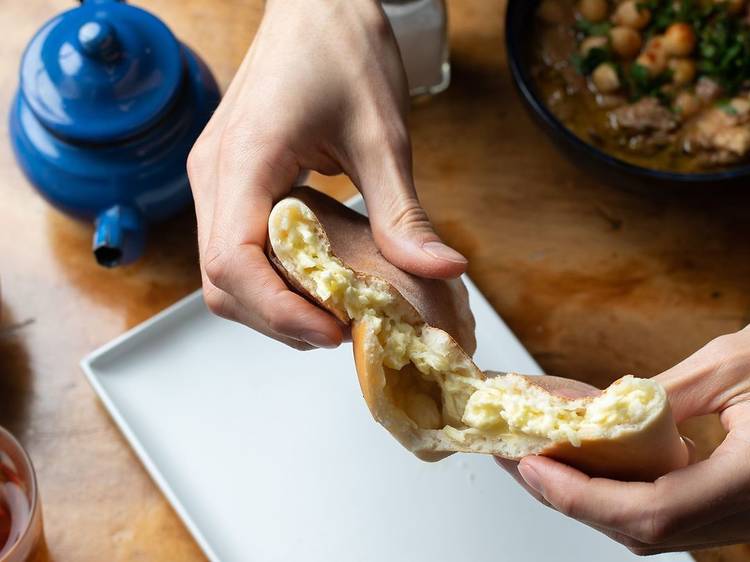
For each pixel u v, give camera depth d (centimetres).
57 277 74
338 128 58
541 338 73
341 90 58
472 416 50
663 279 74
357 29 59
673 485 50
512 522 68
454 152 77
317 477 69
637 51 75
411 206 56
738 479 50
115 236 69
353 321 51
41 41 70
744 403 54
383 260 55
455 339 54
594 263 74
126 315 73
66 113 68
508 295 74
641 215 75
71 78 67
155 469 68
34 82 68
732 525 54
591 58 74
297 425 70
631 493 50
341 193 76
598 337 73
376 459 69
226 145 56
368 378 50
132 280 74
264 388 71
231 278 54
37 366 72
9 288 74
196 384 71
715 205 75
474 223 75
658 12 75
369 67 58
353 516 68
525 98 71
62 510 69
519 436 50
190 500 68
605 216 75
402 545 68
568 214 75
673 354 72
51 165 70
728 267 74
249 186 55
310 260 51
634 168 69
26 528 62
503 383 51
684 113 73
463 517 68
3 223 75
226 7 81
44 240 75
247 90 58
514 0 74
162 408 70
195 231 75
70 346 73
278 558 67
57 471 69
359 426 70
